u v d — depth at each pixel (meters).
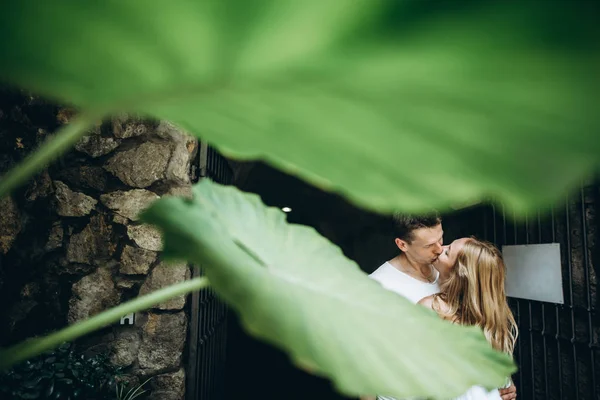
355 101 0.13
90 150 2.65
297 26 0.12
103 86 0.14
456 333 0.33
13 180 0.18
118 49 0.13
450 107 0.12
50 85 0.14
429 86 0.11
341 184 0.16
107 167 2.69
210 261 0.24
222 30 0.12
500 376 0.30
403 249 2.08
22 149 2.35
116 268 2.65
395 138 0.14
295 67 0.13
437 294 1.91
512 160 0.12
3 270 2.26
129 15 0.12
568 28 0.09
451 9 0.10
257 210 0.52
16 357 0.25
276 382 6.03
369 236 7.16
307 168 0.17
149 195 2.71
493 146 0.12
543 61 0.10
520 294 3.26
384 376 0.22
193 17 0.12
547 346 3.07
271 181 7.30
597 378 2.71
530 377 3.21
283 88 0.14
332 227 7.54
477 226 3.95
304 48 0.12
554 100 0.10
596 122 0.10
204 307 3.06
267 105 0.14
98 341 2.58
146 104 0.15
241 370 6.37
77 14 0.12
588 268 2.80
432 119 0.12
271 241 0.45
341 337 0.24
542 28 0.09
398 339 0.29
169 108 0.16
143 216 0.25
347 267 0.44
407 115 0.13
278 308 0.23
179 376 2.64
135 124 2.75
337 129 0.14
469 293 1.75
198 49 0.13
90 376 2.34
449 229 4.21
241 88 0.14
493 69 0.11
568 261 2.87
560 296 2.91
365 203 0.15
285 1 0.11
